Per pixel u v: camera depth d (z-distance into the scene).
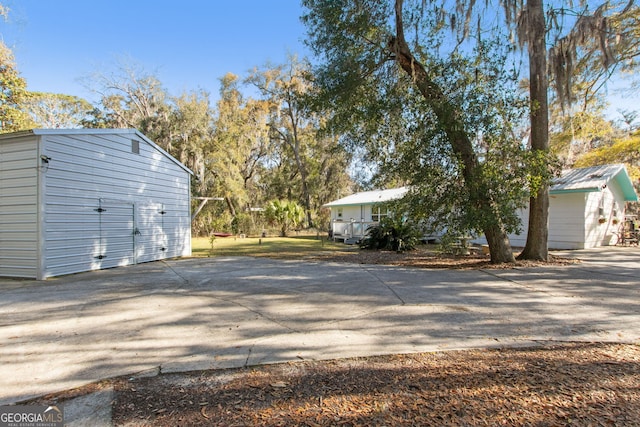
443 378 2.54
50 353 3.19
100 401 2.30
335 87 8.52
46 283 6.93
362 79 8.54
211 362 2.93
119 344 3.41
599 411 2.07
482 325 3.85
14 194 7.64
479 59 7.66
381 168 8.72
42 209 7.46
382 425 1.96
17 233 7.61
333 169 30.67
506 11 7.95
